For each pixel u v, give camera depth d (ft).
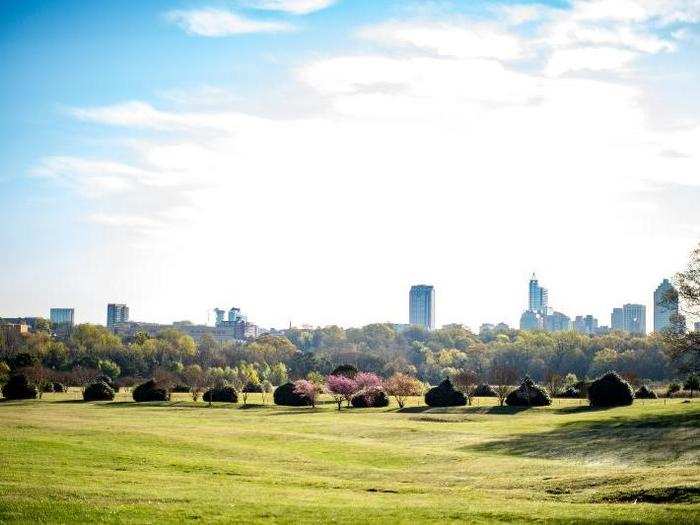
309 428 225.35
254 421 253.03
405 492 113.70
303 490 112.98
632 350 620.08
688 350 250.57
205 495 103.35
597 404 271.90
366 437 205.46
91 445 159.22
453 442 189.37
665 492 105.09
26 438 165.07
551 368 649.20
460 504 99.66
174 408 320.50
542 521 87.81
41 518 87.61
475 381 392.88
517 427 215.10
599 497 106.22
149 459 142.72
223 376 557.74
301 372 616.39
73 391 501.97
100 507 93.30
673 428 185.37
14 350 650.84
